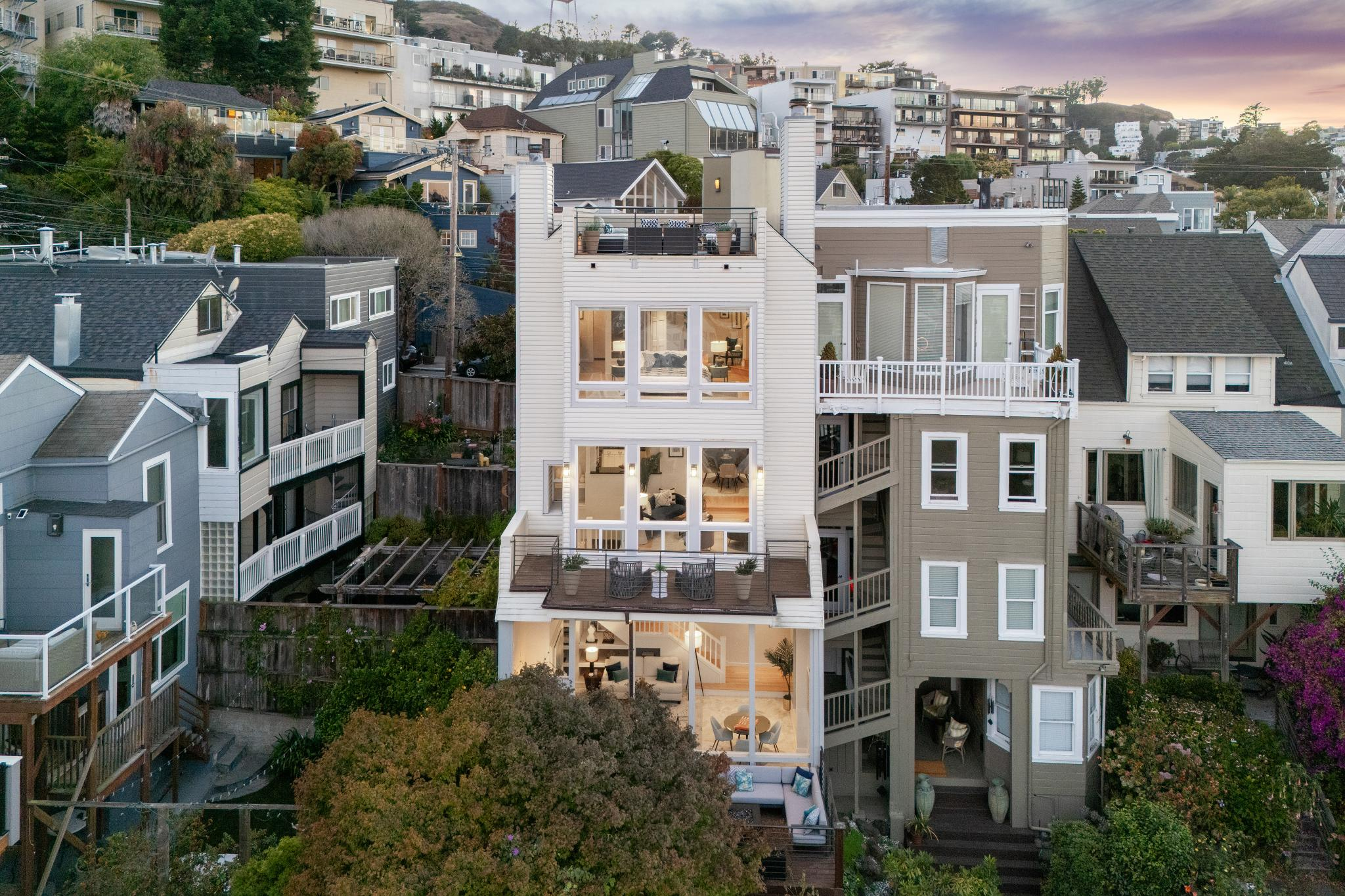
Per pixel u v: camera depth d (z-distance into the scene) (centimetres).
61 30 8750
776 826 2045
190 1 8388
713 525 2405
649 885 1565
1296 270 3206
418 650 2427
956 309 2681
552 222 2533
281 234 4856
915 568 2459
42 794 1962
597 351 2389
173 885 1762
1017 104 16512
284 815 2289
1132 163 14562
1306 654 2420
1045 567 2428
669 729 1809
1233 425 2788
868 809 2520
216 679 2598
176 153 5441
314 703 2550
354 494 3394
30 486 2259
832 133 14750
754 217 2344
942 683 2756
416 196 6669
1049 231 2683
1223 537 2598
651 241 2372
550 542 2497
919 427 2442
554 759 1630
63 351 2791
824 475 2580
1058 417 2391
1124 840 2144
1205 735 2361
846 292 2689
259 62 8606
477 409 4119
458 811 1562
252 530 2997
